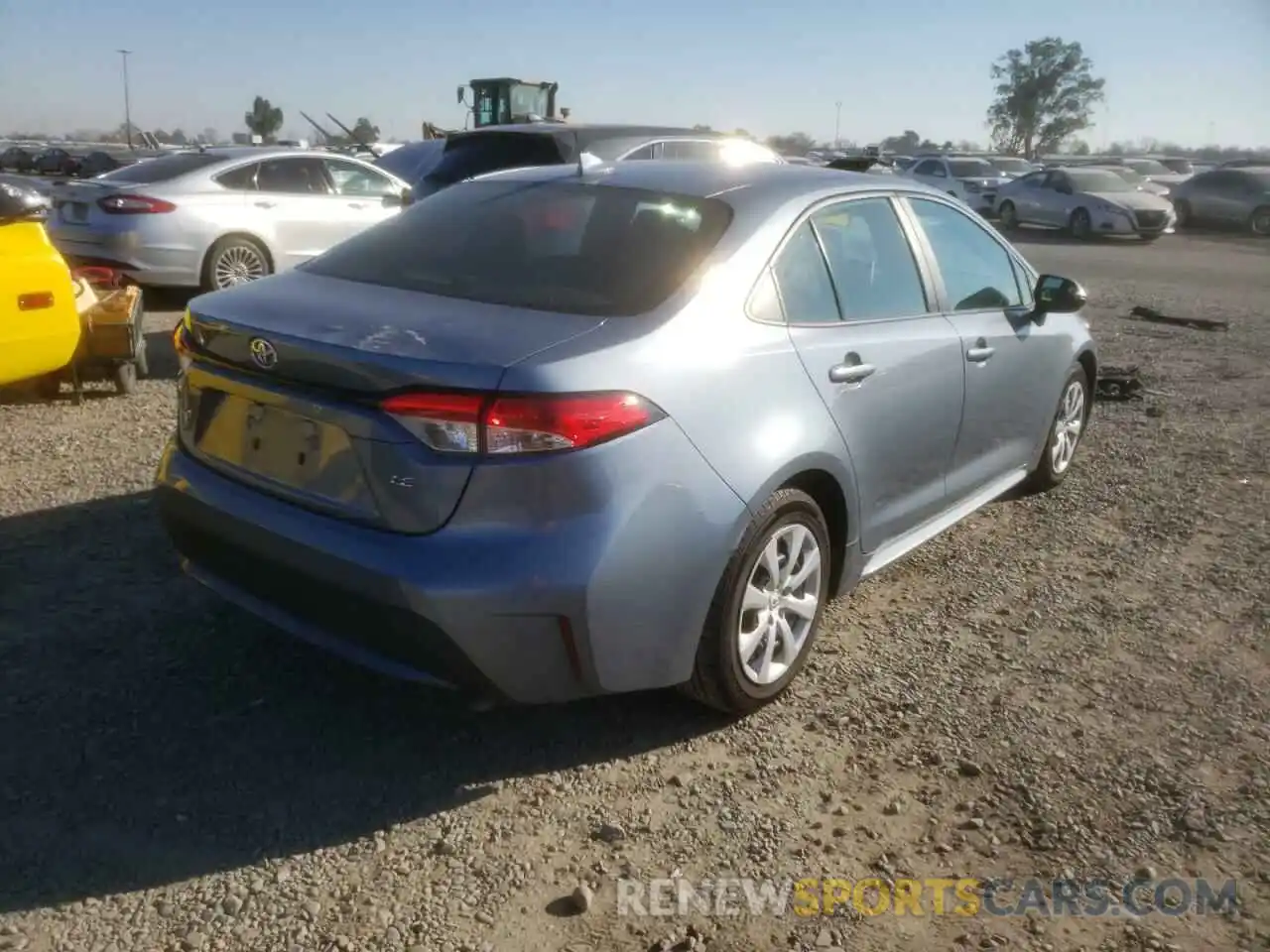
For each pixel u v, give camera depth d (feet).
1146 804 10.84
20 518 16.39
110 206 32.73
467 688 10.21
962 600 15.34
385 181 39.58
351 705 12.06
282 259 35.76
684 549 10.46
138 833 9.89
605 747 11.50
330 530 10.19
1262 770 11.48
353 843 9.91
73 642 12.96
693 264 11.55
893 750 11.60
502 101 62.59
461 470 9.64
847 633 14.24
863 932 9.07
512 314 10.81
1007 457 17.04
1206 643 14.28
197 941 8.69
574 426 9.69
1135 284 51.88
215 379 11.22
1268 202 87.15
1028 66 260.42
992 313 16.05
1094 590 15.79
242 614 13.79
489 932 8.90
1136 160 143.13
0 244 19.30
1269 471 21.48
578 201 12.89
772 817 10.46
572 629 9.94
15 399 22.85
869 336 13.05
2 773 10.57
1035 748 11.71
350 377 10.00
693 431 10.54
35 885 9.19
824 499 12.75
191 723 11.56
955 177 97.86
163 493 11.87
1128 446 22.99
